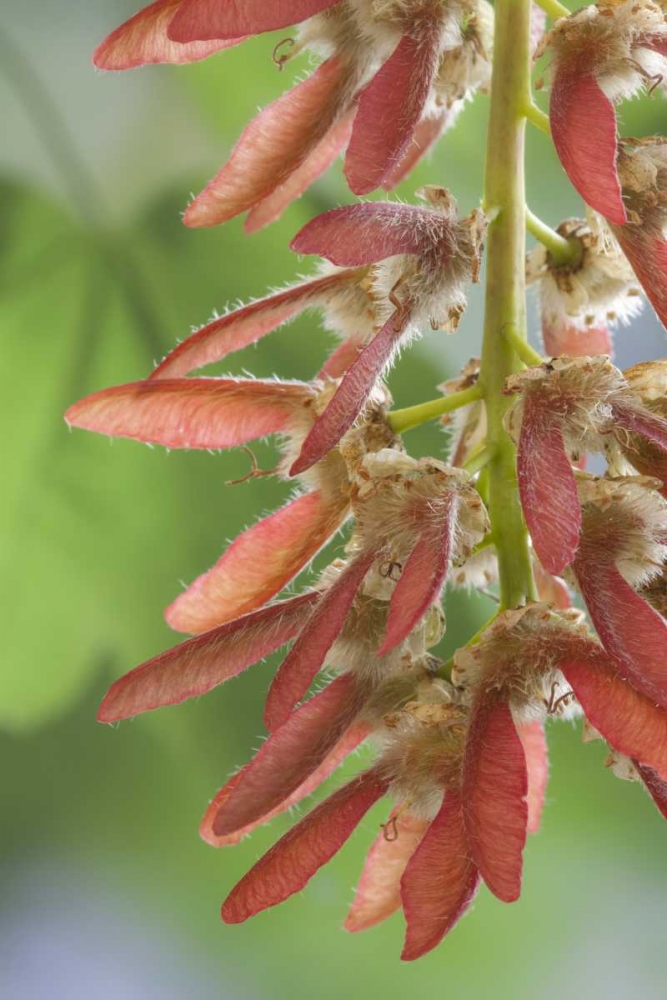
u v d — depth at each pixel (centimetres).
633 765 44
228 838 45
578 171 43
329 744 44
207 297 56
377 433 45
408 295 44
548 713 44
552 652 44
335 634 43
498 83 46
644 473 44
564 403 44
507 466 45
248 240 55
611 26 44
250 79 55
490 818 42
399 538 44
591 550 44
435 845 43
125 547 56
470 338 55
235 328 45
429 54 44
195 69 55
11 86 55
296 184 46
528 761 47
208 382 45
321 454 42
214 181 45
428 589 42
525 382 44
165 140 55
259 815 43
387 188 48
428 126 47
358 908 45
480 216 44
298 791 45
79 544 56
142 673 44
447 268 44
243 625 44
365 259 43
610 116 43
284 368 55
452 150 55
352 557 44
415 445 55
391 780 44
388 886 45
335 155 46
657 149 45
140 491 56
